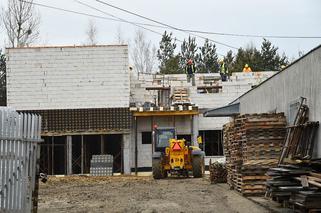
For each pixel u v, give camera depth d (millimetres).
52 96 34656
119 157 35094
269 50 69938
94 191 21312
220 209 14547
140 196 18688
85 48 34812
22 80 34750
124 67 34750
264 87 20609
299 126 14797
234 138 19141
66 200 18016
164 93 38438
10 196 10594
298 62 15789
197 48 76750
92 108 34531
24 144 11117
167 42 77000
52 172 34344
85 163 34875
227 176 22766
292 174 12906
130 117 34406
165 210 14641
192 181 25578
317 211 11484
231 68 68375
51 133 34344
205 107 36906
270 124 16922
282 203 14258
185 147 28453
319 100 13875
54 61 34844
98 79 34750
